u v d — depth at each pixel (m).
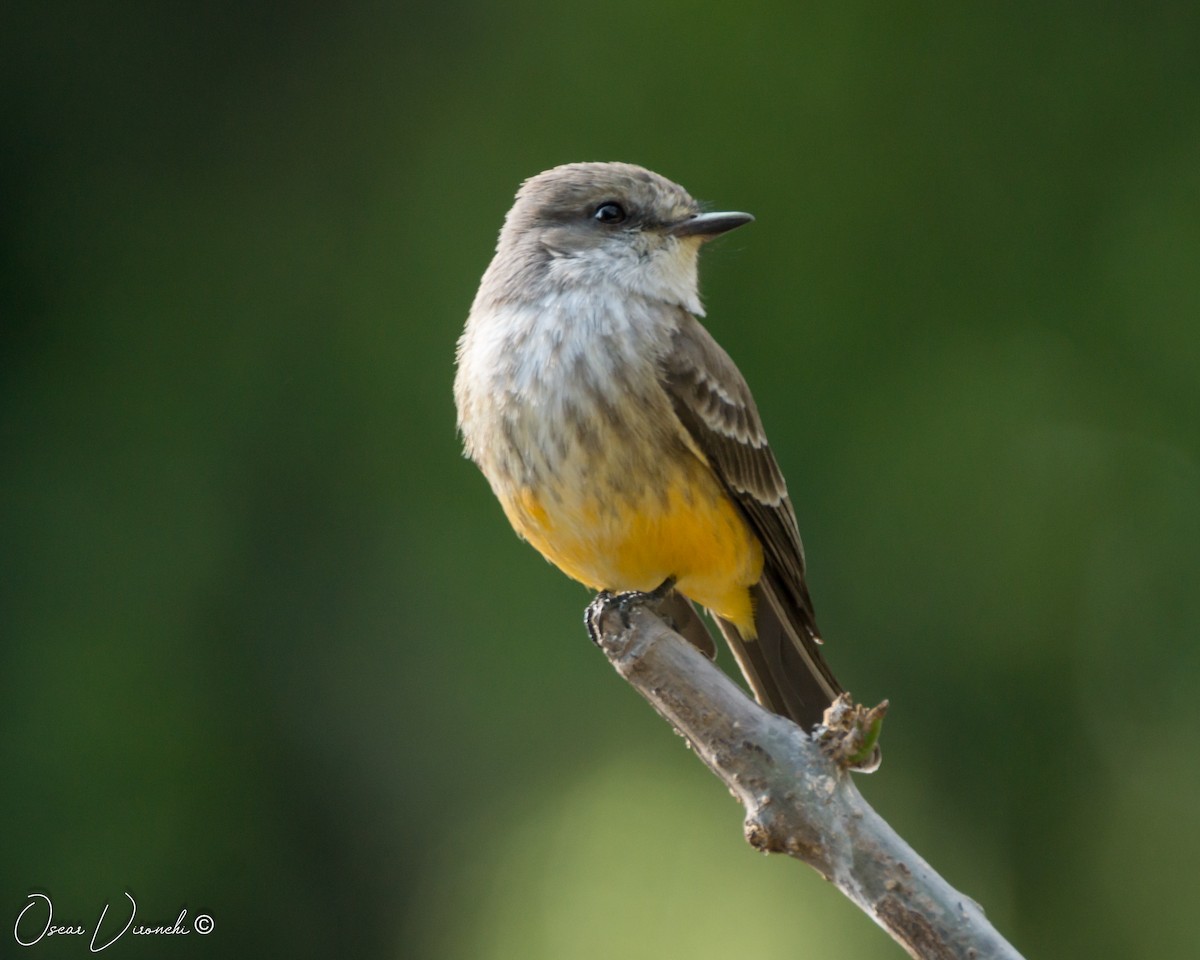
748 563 7.96
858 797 5.44
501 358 7.63
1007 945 5.19
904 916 5.27
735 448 7.84
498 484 7.68
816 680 8.09
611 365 7.52
